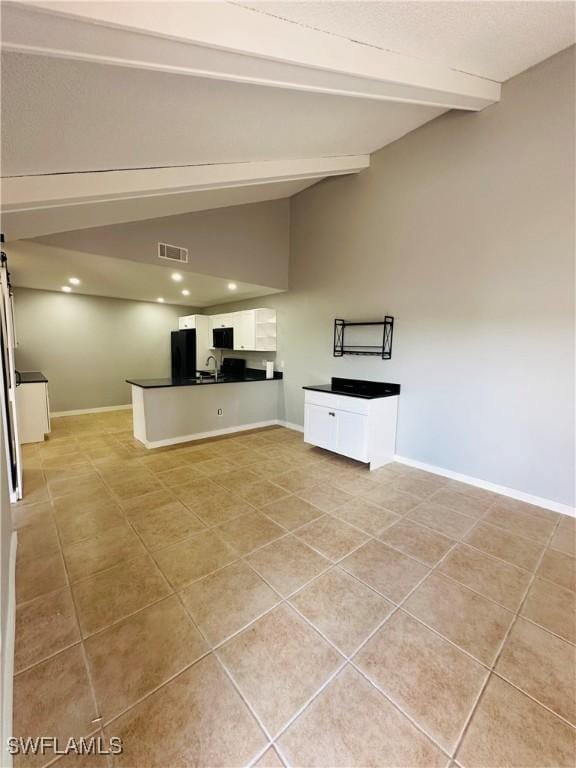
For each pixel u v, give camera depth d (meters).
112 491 2.86
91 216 2.71
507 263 2.71
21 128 1.51
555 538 2.21
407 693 1.21
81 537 2.17
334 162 3.38
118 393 6.33
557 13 1.87
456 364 3.09
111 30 1.19
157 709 1.15
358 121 2.70
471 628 1.50
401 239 3.46
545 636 1.46
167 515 2.46
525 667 1.32
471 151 2.86
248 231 4.36
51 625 1.48
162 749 1.04
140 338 6.50
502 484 2.86
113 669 1.29
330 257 4.26
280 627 1.49
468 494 2.85
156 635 1.44
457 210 2.99
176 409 4.27
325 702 1.18
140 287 4.98
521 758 1.03
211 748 1.04
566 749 1.05
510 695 1.21
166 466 3.46
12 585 1.66
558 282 2.47
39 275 4.14
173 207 3.19
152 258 3.54
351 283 4.02
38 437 4.31
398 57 2.02
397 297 3.54
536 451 2.65
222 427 4.73
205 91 1.69
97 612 1.56
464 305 3.00
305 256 4.62
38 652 1.35
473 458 3.03
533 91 2.48
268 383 5.18
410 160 3.31
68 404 5.84
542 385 2.59
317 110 2.27
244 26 1.45
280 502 2.68
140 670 1.28
